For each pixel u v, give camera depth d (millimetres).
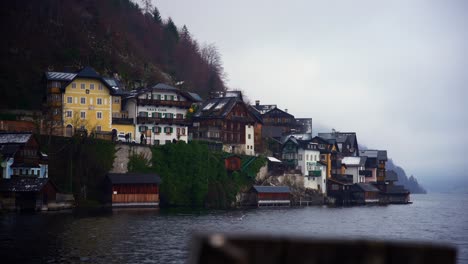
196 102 155625
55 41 161125
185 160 128500
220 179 136250
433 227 92375
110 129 128250
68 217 90562
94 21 185875
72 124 123062
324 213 123312
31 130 116500
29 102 132750
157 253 56375
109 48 177625
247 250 14953
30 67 144125
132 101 134750
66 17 176000
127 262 51406
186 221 89875
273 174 156875
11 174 100688
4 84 131500
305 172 170125
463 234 81125
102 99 127438
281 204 148375
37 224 78938
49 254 55031
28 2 167375
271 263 15141
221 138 153375
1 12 156750
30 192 97750
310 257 15477
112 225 80375
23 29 156500
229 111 155250
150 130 134625
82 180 112125
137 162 121875
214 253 14336
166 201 123625
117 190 113375
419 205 186000
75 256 54250
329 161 183125
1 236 66125
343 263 15570
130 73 172000
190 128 154625
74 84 124562
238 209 128125
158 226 80812
